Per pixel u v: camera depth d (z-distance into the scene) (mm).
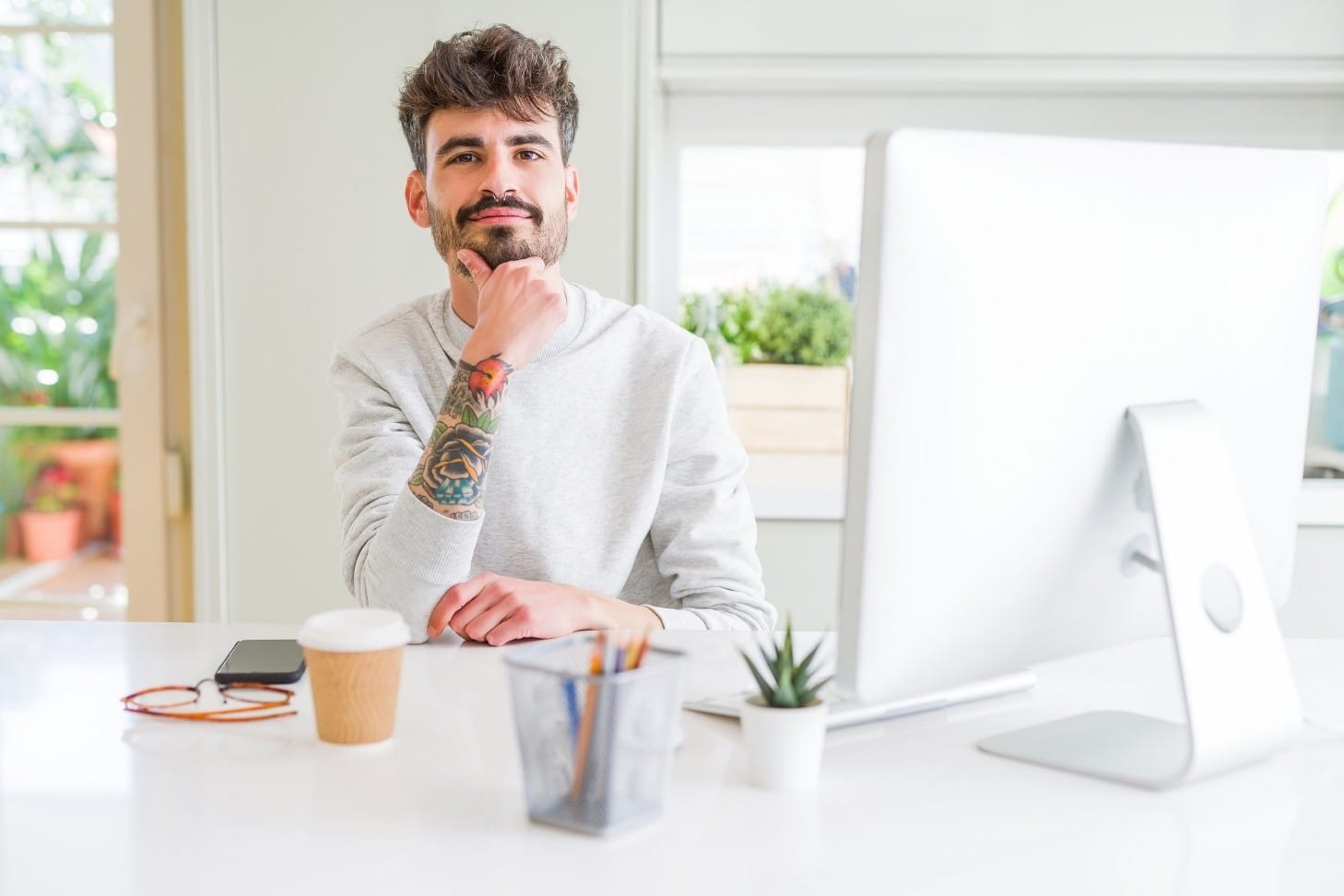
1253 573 935
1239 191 960
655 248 2670
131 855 708
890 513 800
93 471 2627
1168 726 984
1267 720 900
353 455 1538
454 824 756
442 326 1614
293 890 662
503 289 1299
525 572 1567
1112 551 937
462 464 1268
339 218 2385
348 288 2398
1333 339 2609
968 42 2379
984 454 834
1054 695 1095
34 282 2604
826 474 2693
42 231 2594
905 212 780
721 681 1091
